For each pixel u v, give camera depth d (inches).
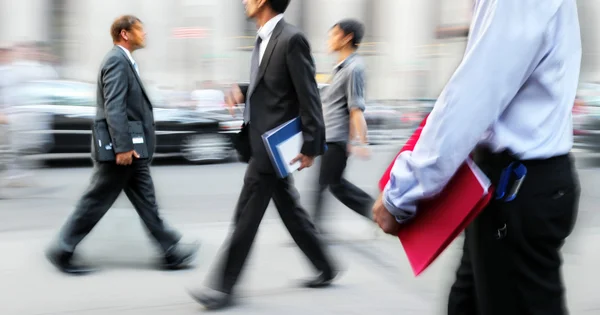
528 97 72.2
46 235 241.1
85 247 218.8
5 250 215.0
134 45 188.7
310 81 153.8
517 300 74.5
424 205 76.5
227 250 159.8
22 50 360.2
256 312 159.0
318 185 222.4
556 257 76.2
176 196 334.6
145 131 189.8
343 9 832.3
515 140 72.1
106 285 180.2
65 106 423.5
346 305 165.2
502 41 67.9
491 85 67.9
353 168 447.5
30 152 355.9
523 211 72.2
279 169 153.9
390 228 78.4
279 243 227.1
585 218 281.3
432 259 74.8
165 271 194.5
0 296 170.2
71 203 315.9
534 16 69.1
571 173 74.6
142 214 193.9
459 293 84.0
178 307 163.3
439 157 70.0
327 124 219.5
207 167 450.6
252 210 157.9
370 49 801.6
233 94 169.6
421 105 606.9
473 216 72.3
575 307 165.9
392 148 566.9
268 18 157.4
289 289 177.3
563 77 72.5
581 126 473.1
